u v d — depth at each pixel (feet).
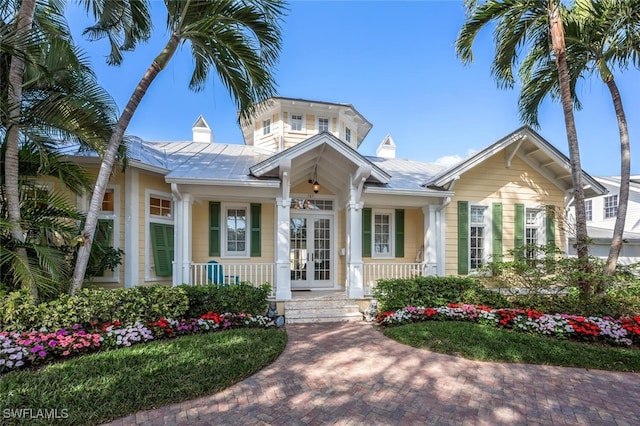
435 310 22.26
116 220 25.21
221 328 19.47
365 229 32.60
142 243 26.13
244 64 19.56
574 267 22.04
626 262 46.14
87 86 18.24
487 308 22.27
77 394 10.54
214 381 12.12
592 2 23.50
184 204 24.68
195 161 29.86
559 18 23.18
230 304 21.07
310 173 30.94
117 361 13.12
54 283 16.02
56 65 16.72
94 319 16.01
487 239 31.01
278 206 25.52
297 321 23.73
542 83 27.76
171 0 18.71
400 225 33.47
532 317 20.11
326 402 11.42
